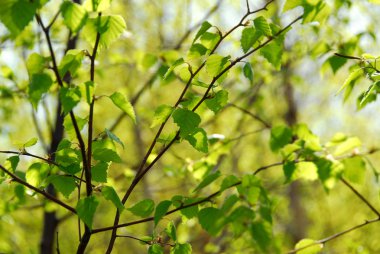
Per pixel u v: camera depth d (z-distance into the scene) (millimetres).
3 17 1561
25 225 7957
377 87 2283
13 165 2135
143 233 8250
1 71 4059
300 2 2244
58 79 1771
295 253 3115
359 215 12383
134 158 8352
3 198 4309
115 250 9648
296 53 5047
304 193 11328
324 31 4359
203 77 5637
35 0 1584
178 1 8164
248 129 8492
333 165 2701
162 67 3689
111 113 8062
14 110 5684
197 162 3623
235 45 4656
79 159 2162
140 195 7754
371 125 13875
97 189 2084
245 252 4797
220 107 2152
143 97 7574
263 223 1871
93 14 1860
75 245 10766
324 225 12555
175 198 2150
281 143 3027
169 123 7082
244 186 1925
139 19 8164
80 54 1842
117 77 7309
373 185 11289
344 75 9516
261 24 2059
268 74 5496
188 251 2199
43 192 2057
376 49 5047
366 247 5613
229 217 1882
